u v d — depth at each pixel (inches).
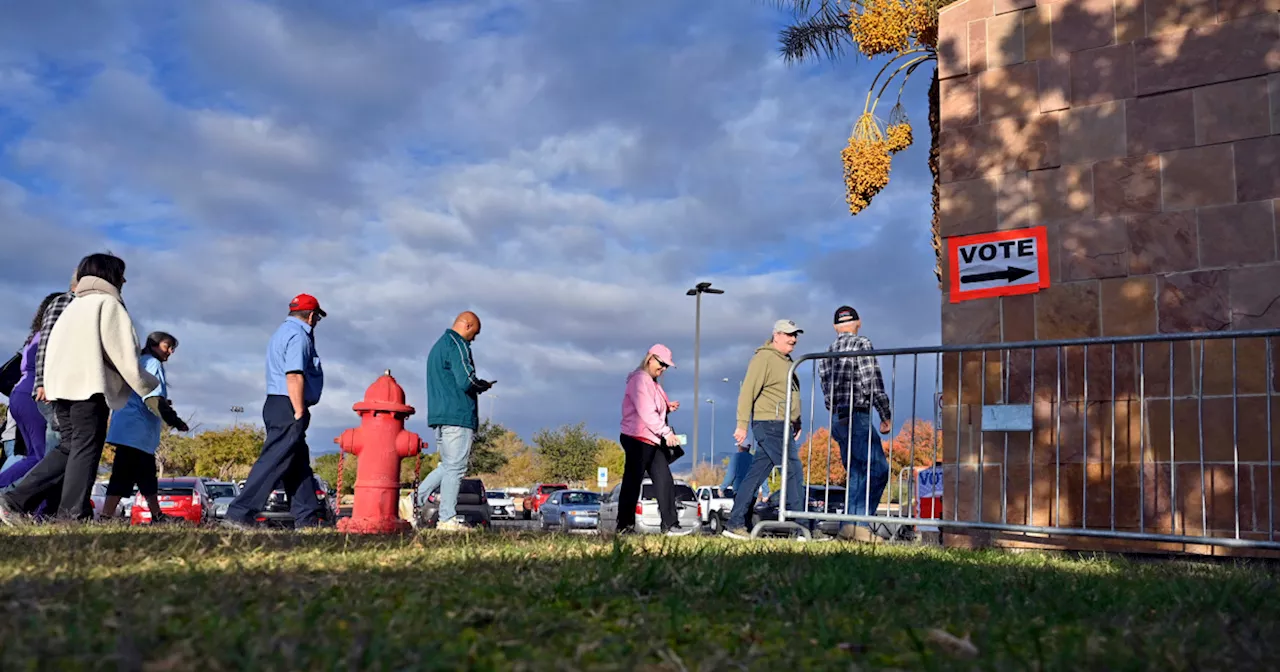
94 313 264.2
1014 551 240.2
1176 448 267.1
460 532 213.9
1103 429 278.4
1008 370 293.9
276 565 127.1
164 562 127.8
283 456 308.5
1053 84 301.1
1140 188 284.4
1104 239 287.3
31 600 89.0
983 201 307.1
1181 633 92.4
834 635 87.0
